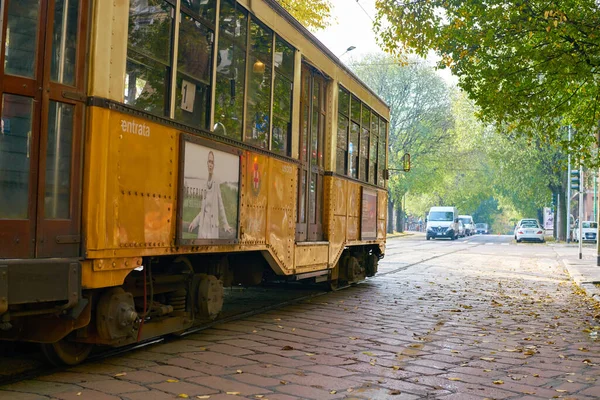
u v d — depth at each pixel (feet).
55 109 14.44
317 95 32.37
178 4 18.37
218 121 21.09
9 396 13.51
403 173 149.69
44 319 14.94
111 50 15.48
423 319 27.86
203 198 19.72
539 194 134.21
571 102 39.52
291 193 27.91
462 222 192.44
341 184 35.24
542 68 35.29
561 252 94.38
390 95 147.43
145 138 16.72
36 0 14.15
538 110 37.47
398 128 148.15
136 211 16.34
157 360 17.66
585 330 25.95
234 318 26.14
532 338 23.94
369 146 42.19
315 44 31.07
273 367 17.42
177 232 18.15
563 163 43.39
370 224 41.96
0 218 13.51
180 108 18.71
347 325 25.41
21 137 13.87
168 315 20.06
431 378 16.93
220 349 19.54
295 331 23.47
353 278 39.01
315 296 35.24
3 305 12.77
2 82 13.61
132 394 14.06
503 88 37.11
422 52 36.42
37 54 14.08
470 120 136.05
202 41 19.97
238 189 22.38
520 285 46.01
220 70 21.24
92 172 14.89
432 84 147.33
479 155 178.29
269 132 25.57
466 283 46.29
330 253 33.35
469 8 34.47
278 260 26.43
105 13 15.31
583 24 32.35
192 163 19.02
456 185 194.18
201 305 21.26
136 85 16.57
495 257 81.66
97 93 15.07
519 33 34.81
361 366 18.02
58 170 14.46
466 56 36.17
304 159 30.30
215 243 20.51
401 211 196.13
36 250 13.92
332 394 14.89
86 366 16.67
